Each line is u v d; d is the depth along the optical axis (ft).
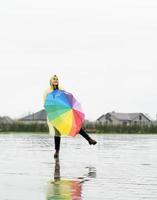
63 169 34.06
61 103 45.19
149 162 39.88
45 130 181.06
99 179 28.86
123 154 48.98
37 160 40.91
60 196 22.89
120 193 23.91
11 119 292.40
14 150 53.72
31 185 26.20
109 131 188.03
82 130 45.27
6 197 22.50
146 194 23.65
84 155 47.06
